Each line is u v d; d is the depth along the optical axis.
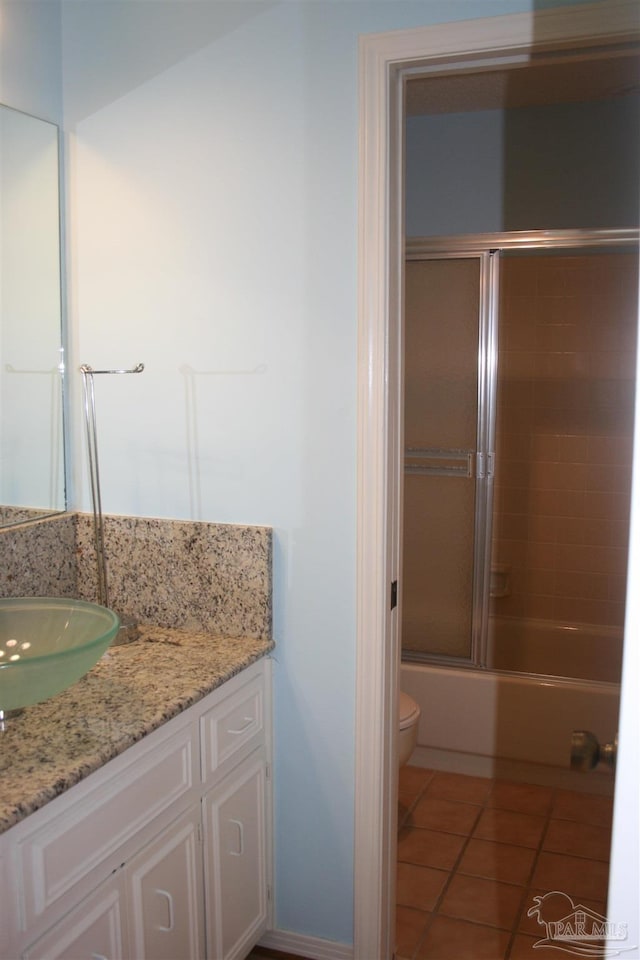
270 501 2.02
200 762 1.76
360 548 1.93
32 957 1.31
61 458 2.17
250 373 2.00
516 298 3.81
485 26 1.72
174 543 2.09
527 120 3.29
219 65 1.94
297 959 2.13
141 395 2.12
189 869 1.74
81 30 2.06
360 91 1.82
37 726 1.53
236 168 1.96
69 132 2.10
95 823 1.44
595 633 3.84
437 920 2.31
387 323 1.87
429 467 3.22
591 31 1.66
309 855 2.10
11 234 1.96
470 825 2.80
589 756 1.00
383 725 1.98
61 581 2.15
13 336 1.98
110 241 2.09
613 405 3.76
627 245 2.95
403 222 1.95
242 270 1.98
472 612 3.21
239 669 1.87
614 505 3.81
